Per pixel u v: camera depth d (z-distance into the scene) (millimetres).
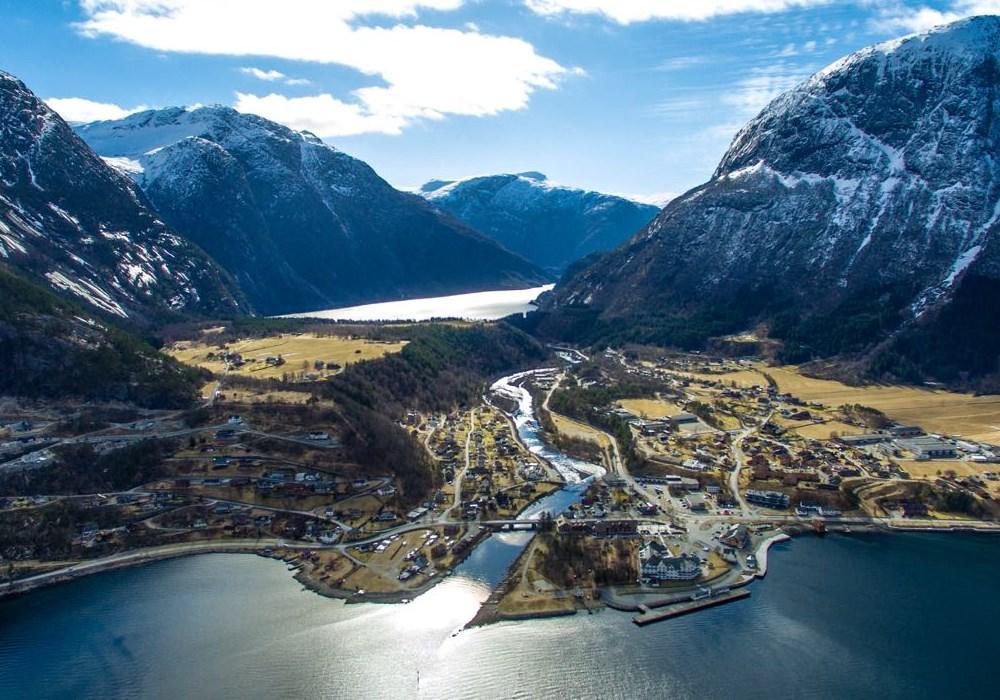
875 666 183625
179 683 180000
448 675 181000
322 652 190750
